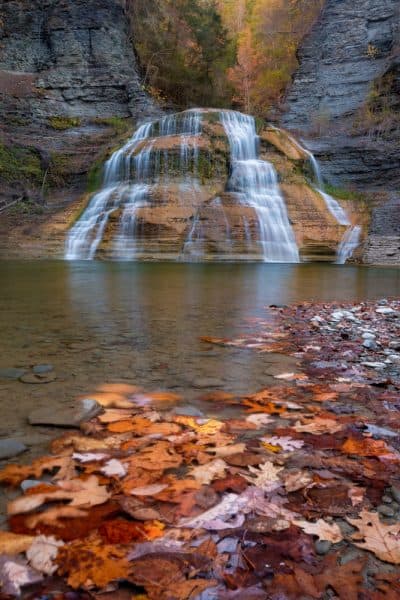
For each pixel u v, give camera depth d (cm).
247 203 2125
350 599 110
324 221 2148
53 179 2708
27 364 324
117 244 1892
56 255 1897
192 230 1938
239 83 4250
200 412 235
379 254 1922
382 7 3591
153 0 3766
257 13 4775
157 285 935
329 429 214
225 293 815
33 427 210
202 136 2427
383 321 543
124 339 413
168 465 172
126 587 110
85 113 3241
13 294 762
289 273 1368
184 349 378
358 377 307
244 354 366
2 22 3253
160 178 2273
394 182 2678
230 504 147
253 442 199
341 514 144
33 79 3195
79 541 126
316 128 3372
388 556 125
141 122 3159
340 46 3672
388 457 186
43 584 110
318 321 525
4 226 2114
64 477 162
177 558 121
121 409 237
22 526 132
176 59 3831
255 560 122
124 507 143
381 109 3203
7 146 2673
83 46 3303
